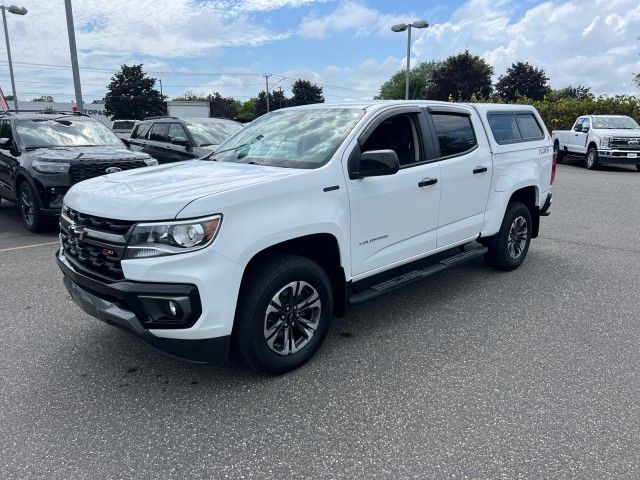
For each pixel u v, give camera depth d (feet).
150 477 8.66
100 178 13.08
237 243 10.37
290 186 11.41
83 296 11.24
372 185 13.17
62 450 9.34
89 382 11.72
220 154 15.12
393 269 14.90
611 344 13.56
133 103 197.88
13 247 23.94
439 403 10.78
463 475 8.62
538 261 21.47
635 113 78.74
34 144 28.45
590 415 10.30
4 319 15.29
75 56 48.06
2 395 11.14
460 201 16.46
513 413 10.39
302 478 8.61
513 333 14.29
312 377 11.91
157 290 9.93
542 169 20.52
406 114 14.88
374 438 9.64
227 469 8.85
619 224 29.17
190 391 11.34
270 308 11.32
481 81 199.93
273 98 267.18
